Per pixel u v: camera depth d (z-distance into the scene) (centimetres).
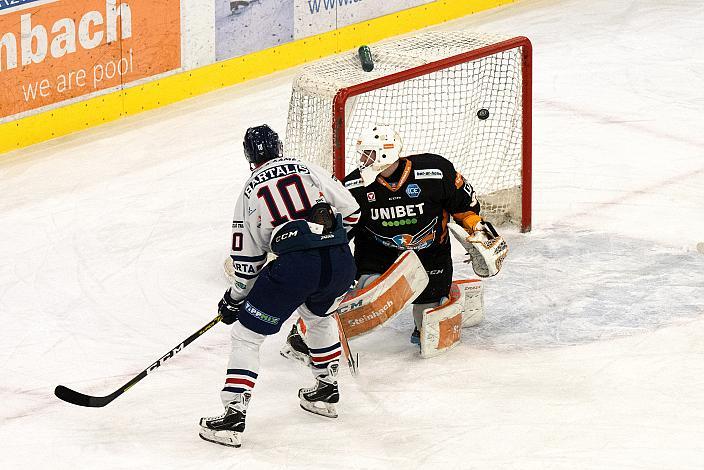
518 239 1847
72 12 2291
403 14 3033
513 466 1223
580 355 1464
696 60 2811
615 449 1248
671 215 1931
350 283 1284
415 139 2027
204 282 1730
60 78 2317
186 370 1459
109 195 2080
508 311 1594
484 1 3241
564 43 2958
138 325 1588
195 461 1249
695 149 2250
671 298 1617
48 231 1923
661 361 1438
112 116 2442
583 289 1656
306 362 1462
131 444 1286
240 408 1254
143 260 1809
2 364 1479
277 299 1240
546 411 1332
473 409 1343
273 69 2750
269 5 2680
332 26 2861
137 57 2450
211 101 2567
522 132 1827
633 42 2959
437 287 1471
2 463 1254
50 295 1686
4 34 2184
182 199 2062
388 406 1357
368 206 1403
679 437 1267
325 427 1316
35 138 2314
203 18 2548
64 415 1350
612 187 2064
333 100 1584
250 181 1257
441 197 1416
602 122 2406
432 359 1466
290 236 1234
